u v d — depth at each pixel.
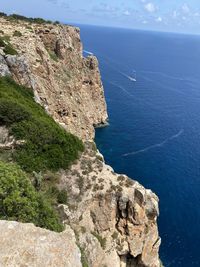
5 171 24.39
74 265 12.48
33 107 52.97
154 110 144.75
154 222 43.41
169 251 58.38
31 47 79.81
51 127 44.41
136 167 89.31
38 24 101.31
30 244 12.66
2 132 41.31
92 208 39.94
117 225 41.66
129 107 144.75
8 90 52.56
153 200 43.03
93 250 35.97
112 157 94.50
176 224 66.00
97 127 115.00
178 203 73.12
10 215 21.80
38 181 36.03
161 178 84.12
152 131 117.44
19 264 11.89
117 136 110.25
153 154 98.31
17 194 22.38
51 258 12.37
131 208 40.84
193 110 151.38
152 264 44.72
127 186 41.91
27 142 40.09
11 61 61.25
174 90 192.75
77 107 96.06
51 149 41.09
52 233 13.27
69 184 39.47
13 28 87.38
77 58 108.31
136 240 41.78
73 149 43.59
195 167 91.25
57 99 83.50
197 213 69.88
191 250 59.09
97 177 41.62
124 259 42.53
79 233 35.22
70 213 35.69
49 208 25.64
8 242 12.59
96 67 114.75
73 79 99.25
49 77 82.00
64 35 104.56
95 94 114.81
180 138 113.00
